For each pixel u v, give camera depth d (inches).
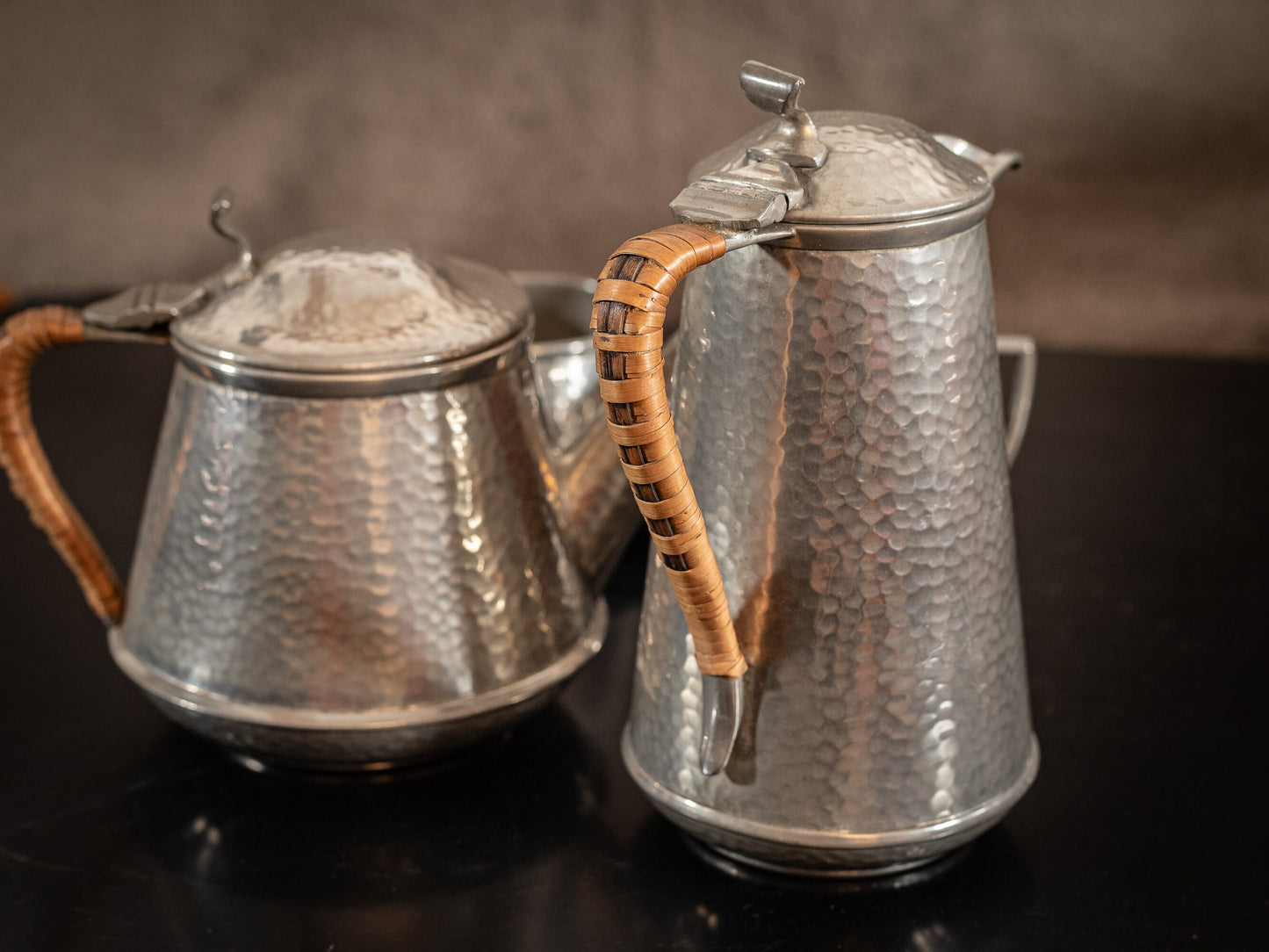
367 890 18.5
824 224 14.2
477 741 19.9
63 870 18.9
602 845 19.3
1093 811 19.7
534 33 36.6
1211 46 33.3
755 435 15.5
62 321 19.3
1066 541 27.8
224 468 18.1
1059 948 17.1
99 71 38.2
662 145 37.2
